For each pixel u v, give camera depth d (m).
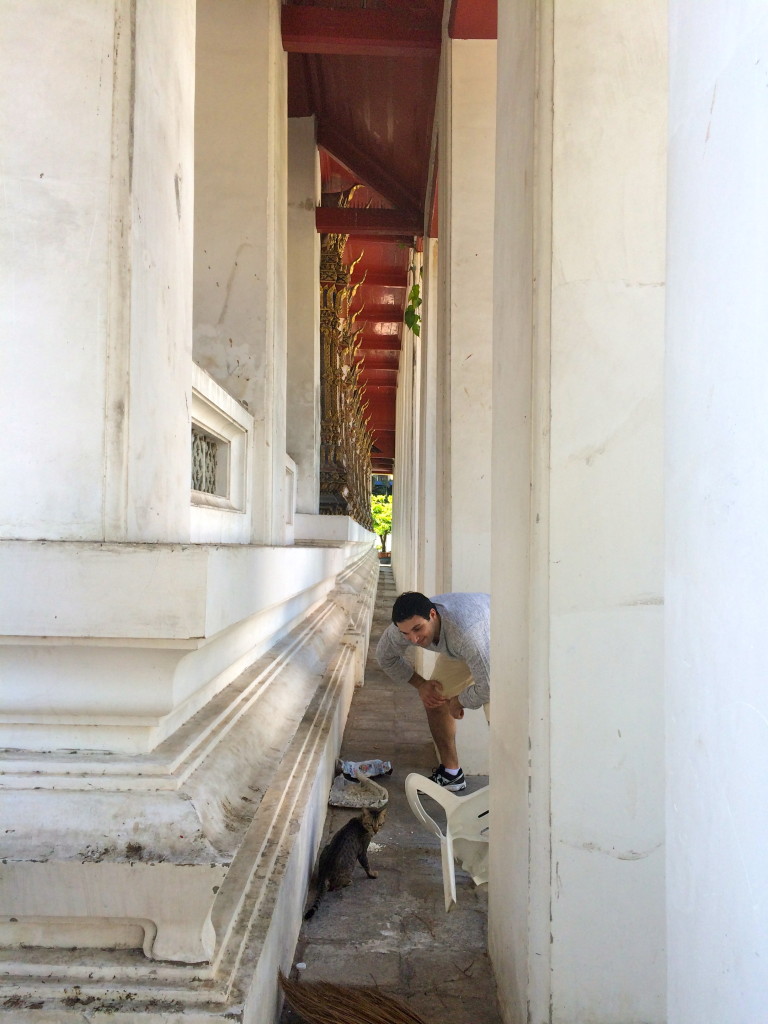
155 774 1.60
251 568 2.09
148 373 1.78
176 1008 1.51
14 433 1.62
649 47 2.01
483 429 4.84
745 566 0.68
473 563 4.78
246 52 4.11
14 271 1.63
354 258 13.94
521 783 2.09
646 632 1.98
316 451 7.92
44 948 1.60
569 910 1.96
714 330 0.74
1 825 1.53
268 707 2.54
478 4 4.72
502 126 2.51
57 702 1.61
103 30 1.66
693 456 0.79
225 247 4.09
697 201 0.79
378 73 7.27
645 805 1.97
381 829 3.60
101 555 1.48
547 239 2.00
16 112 1.65
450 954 2.53
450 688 4.24
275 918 2.02
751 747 0.67
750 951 0.67
